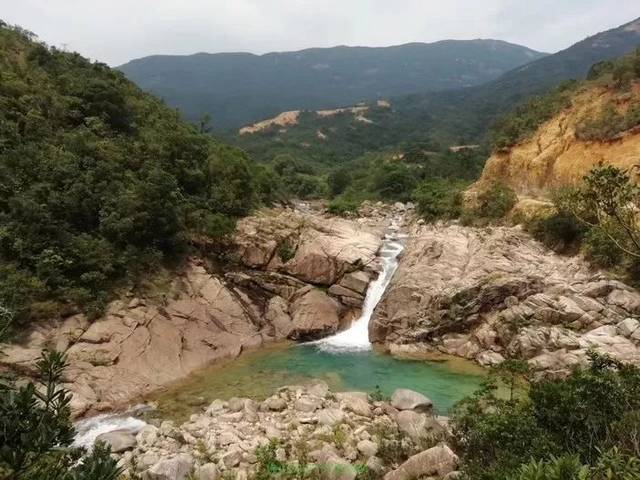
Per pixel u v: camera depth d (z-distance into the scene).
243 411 18.00
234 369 24.39
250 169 42.72
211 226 31.78
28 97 30.55
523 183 37.41
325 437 15.79
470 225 34.91
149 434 16.31
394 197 60.03
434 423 16.62
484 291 26.48
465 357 25.58
